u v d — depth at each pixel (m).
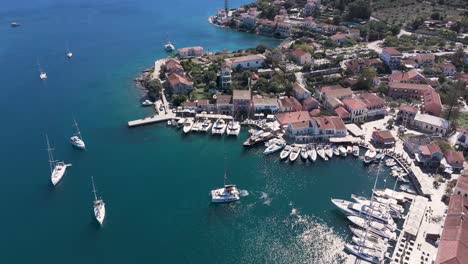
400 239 110.56
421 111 180.38
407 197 128.38
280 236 116.00
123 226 118.81
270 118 178.50
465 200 118.56
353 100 180.50
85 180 139.62
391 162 147.25
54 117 185.62
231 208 126.56
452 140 160.12
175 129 175.75
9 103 199.12
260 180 139.88
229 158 153.62
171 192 133.50
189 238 115.31
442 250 100.75
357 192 133.12
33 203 128.50
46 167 147.38
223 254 110.19
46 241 113.56
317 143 161.00
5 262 106.75
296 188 135.50
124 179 140.25
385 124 173.25
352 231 116.19
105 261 107.31
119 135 170.62
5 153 155.62
